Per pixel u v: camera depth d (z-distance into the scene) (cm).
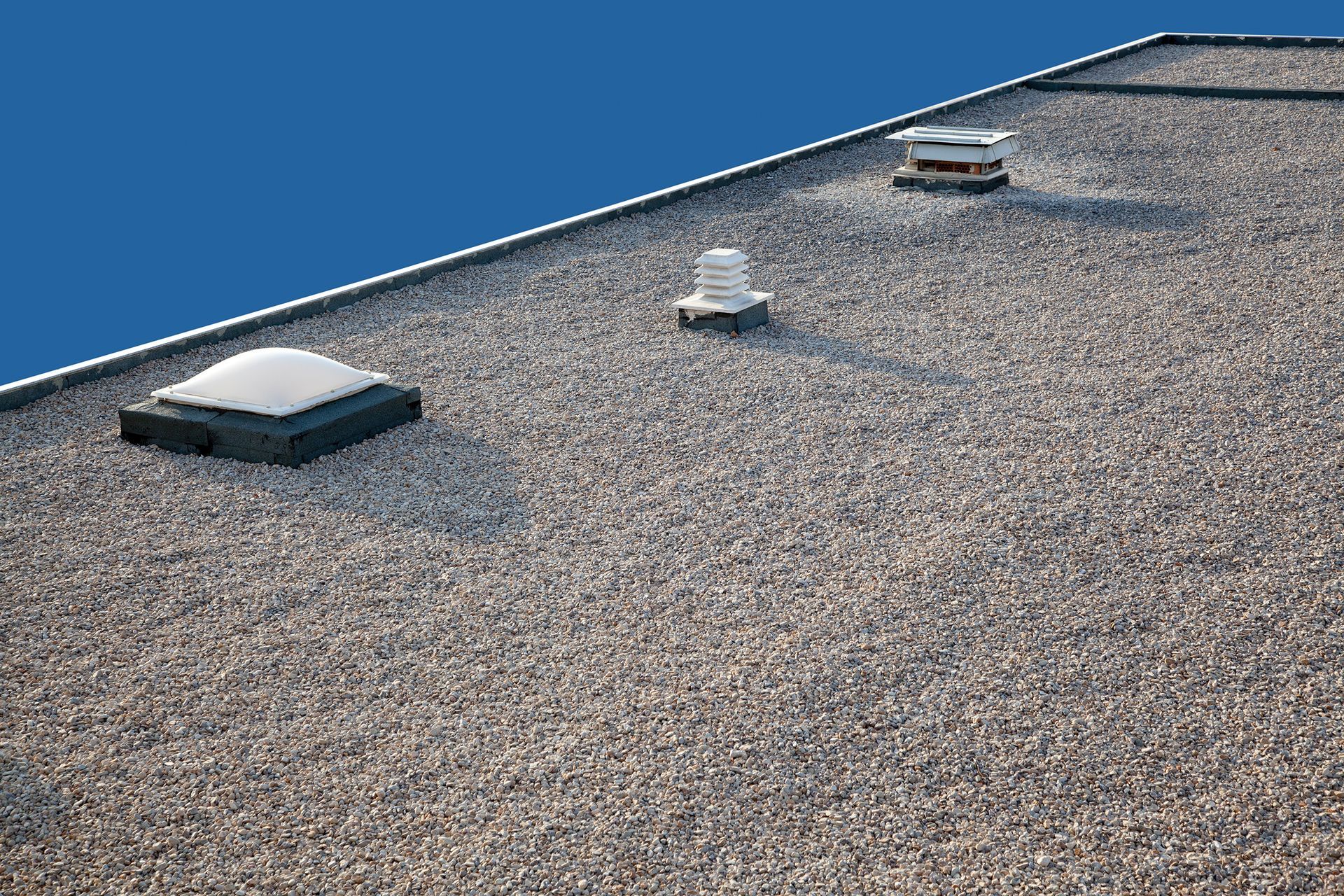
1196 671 331
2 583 395
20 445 506
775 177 934
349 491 458
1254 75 1210
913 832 279
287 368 501
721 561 397
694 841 279
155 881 272
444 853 278
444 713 326
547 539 417
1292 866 266
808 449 479
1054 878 264
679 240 784
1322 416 483
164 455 497
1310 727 308
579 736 315
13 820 290
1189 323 594
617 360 584
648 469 468
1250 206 779
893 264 716
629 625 364
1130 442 470
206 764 308
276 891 269
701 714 321
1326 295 618
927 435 485
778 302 662
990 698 323
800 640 352
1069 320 609
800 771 299
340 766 307
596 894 264
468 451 489
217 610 378
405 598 381
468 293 698
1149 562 385
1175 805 284
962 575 381
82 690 339
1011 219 788
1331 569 377
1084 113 1086
